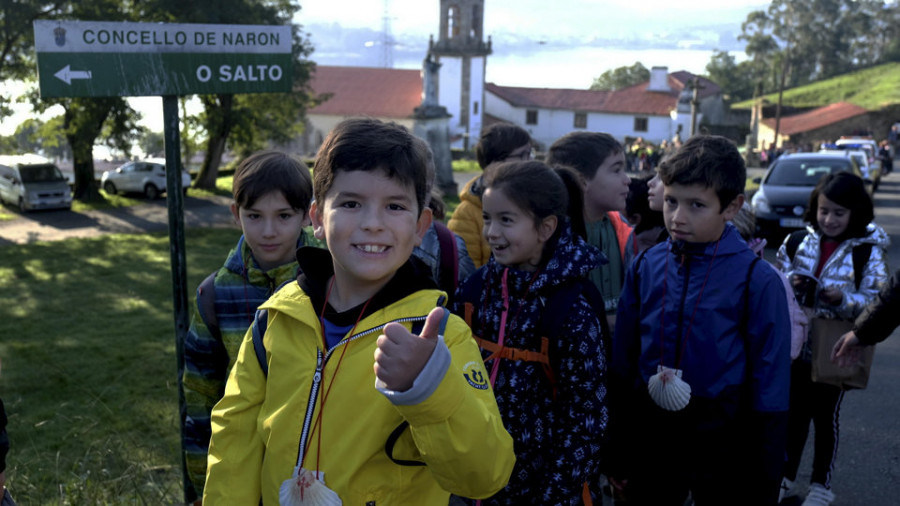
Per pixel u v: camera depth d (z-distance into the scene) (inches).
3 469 93.8
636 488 115.3
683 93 2253.9
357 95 2223.2
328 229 58.8
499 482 56.7
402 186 58.2
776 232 513.0
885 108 2265.0
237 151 1333.7
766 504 103.5
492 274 98.3
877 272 144.8
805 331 130.4
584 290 96.4
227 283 95.4
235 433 65.1
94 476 153.3
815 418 150.9
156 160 1152.2
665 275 110.5
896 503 159.9
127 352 362.0
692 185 105.0
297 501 58.2
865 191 149.0
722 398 105.1
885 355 272.2
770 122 2389.3
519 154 144.3
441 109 1120.2
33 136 1092.5
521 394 92.7
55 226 879.1
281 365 62.6
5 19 889.5
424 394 51.0
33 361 346.6
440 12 2219.5
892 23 3722.9
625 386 115.9
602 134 133.3
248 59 127.6
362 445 58.7
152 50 119.6
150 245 743.1
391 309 59.9
